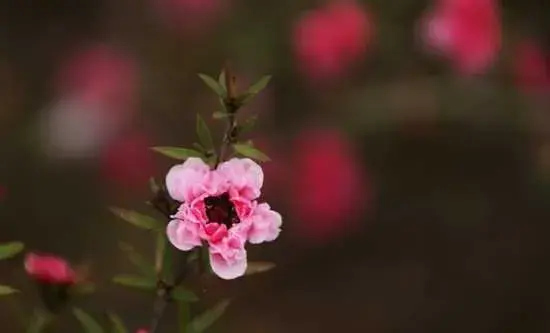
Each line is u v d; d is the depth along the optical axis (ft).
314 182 2.33
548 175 2.23
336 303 2.40
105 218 2.40
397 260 2.41
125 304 2.20
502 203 2.30
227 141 1.28
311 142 2.33
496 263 2.36
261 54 2.38
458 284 2.39
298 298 2.40
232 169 1.24
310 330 2.37
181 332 1.34
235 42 2.42
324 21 2.32
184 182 1.24
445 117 2.19
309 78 2.34
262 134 2.32
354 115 2.27
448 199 2.31
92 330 1.39
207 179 1.24
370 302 2.42
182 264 1.33
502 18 2.29
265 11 2.41
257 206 1.24
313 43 2.32
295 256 2.41
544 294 2.35
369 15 2.32
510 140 2.21
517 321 2.36
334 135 2.32
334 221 2.35
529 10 2.31
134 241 2.36
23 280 1.70
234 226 1.23
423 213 2.35
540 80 2.23
